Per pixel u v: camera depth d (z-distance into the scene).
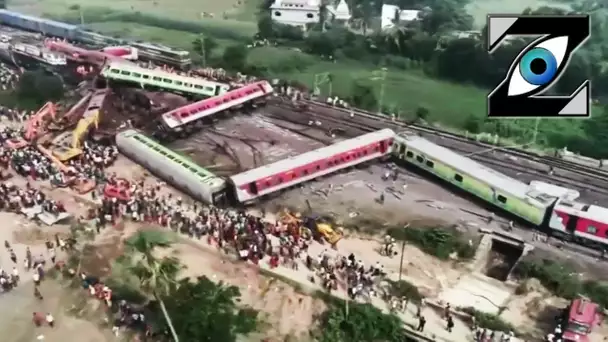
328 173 51.81
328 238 44.91
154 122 58.66
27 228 47.16
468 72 62.91
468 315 38.66
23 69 67.06
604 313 39.09
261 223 45.97
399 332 37.41
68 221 47.66
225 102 59.44
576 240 44.34
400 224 46.53
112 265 43.16
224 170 51.91
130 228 46.78
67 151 54.72
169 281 41.06
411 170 53.09
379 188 50.69
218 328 37.50
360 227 46.41
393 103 60.91
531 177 51.00
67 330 38.78
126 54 66.38
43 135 56.84
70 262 43.62
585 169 51.78
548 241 44.75
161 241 45.09
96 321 39.41
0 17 74.94
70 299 41.00
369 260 43.56
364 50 67.44
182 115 57.09
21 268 43.50
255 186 48.28
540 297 40.44
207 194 48.00
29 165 52.84
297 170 49.81
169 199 49.69
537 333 37.72
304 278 41.81
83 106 60.34
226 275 42.25
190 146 56.03
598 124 55.72
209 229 46.03
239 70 65.75
